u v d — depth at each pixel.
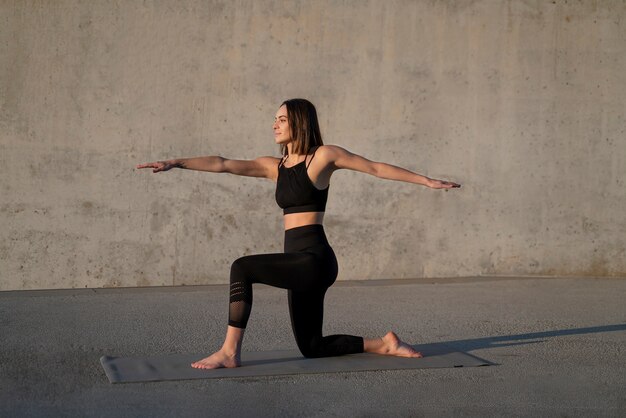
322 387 3.83
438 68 7.46
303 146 4.16
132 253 7.04
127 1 6.92
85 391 3.73
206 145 7.11
